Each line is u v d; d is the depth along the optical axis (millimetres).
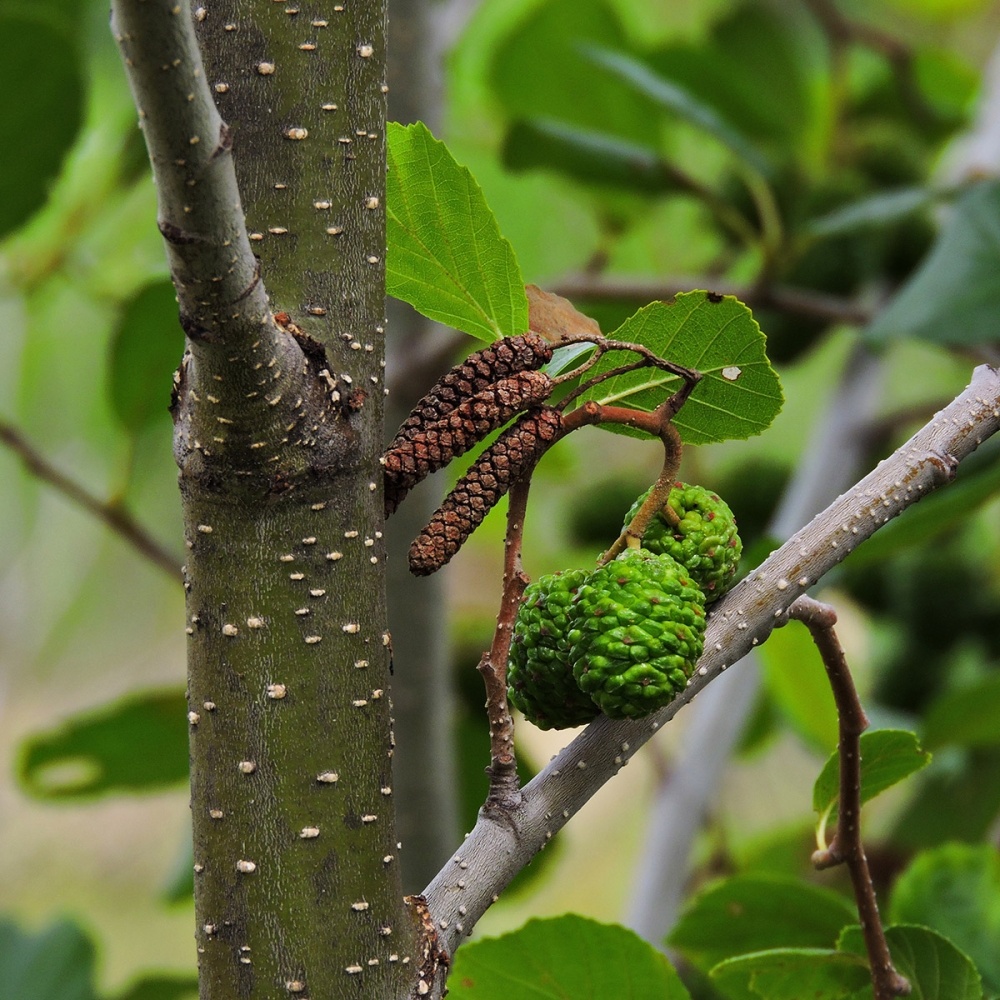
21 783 1915
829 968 1313
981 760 1965
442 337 1755
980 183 1592
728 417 1289
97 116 2135
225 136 1229
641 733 1272
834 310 1890
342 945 1258
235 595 1254
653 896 1844
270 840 1256
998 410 1284
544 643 1271
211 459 1250
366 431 1256
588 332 1290
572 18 2244
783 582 1276
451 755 1688
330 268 1255
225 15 1253
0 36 1563
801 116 2547
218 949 1259
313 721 1256
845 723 1293
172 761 1927
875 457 2154
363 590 1258
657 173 2027
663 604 1264
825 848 1305
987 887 1367
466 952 1315
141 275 2162
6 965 1833
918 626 2170
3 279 2111
